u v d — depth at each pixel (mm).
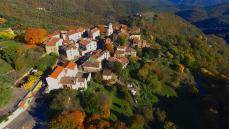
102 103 122812
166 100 156125
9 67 139875
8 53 143000
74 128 106312
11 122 109625
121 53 174000
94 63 153500
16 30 195750
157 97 155375
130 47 191250
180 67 189875
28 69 143875
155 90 159000
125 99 140125
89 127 108500
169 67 191375
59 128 103625
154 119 137125
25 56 150375
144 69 165125
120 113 130375
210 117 144500
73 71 143500
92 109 120062
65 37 191500
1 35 170875
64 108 113125
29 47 159750
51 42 162875
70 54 165375
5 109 113500
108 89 142500
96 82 145000
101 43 196500
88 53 175500
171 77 176500
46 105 119875
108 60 161750
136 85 154500
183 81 178875
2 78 129750
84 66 152875
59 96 117375
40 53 156125
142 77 160875
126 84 151125
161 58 195875
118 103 136375
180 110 153000
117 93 142750
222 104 158875
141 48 197875
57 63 157125
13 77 134125
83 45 175875
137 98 145875
